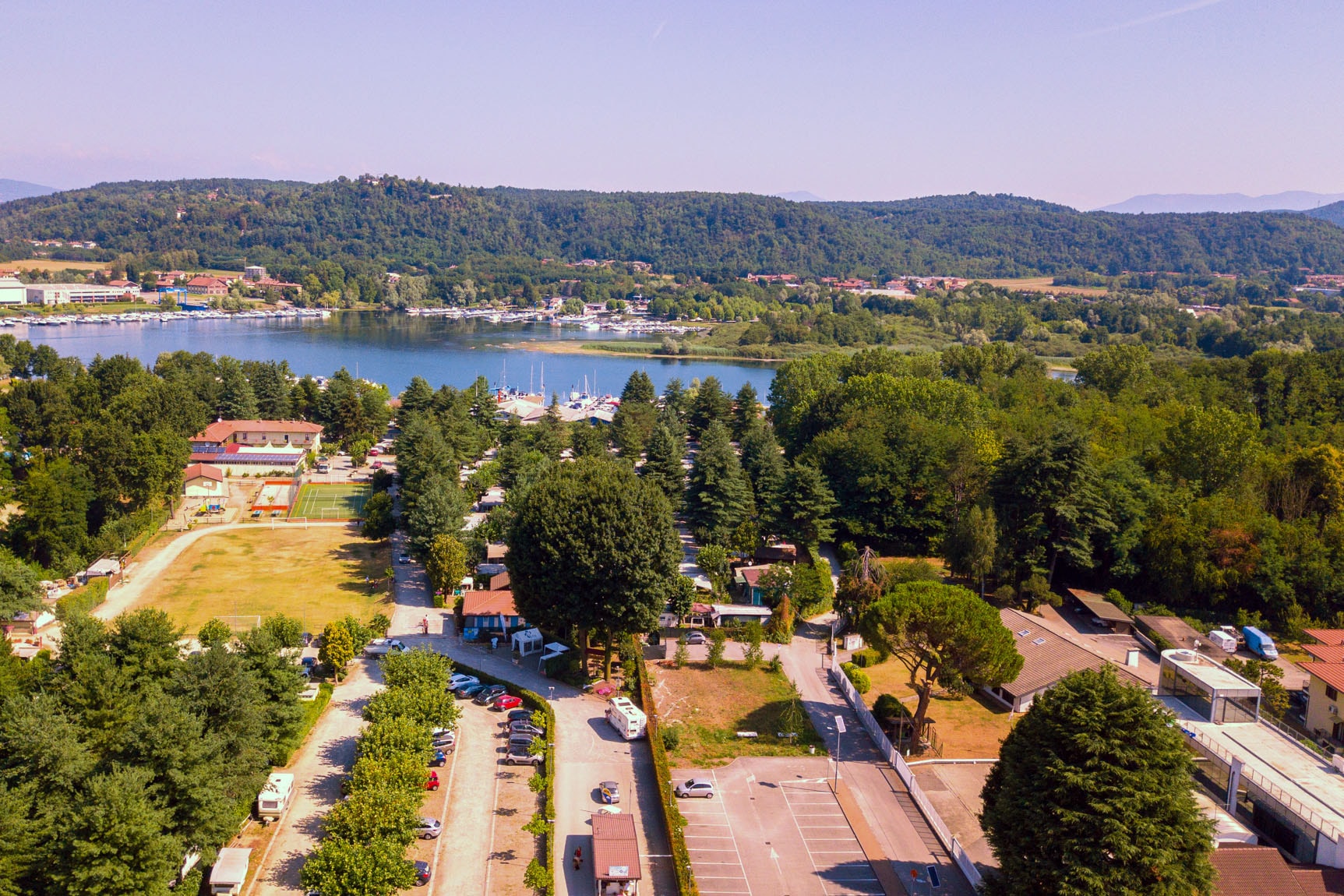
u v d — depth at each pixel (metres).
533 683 104.12
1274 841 70.00
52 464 161.50
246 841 72.81
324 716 94.94
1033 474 133.62
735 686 103.56
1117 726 59.97
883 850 72.81
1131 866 56.28
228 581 139.75
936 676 88.19
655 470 174.38
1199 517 132.62
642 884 68.50
